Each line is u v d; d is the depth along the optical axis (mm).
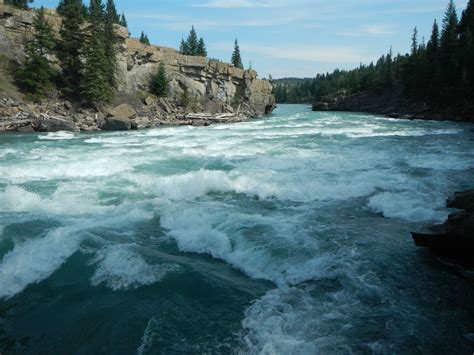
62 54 51219
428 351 6797
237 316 8055
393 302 8320
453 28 77688
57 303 8719
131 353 7113
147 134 38500
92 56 47875
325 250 10734
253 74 80500
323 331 7383
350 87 128500
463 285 8992
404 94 84438
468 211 9789
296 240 11281
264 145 28844
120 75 59469
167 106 60156
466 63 66438
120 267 9984
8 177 18188
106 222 12703
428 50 83812
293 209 14266
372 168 20438
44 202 14578
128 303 8641
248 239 11281
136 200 15117
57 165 20109
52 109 45344
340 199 15453
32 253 10508
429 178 18281
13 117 39844
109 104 52188
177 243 11398
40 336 7684
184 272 9766
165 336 7523
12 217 13000
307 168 20234
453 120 59250
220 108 70938
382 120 59844
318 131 40062
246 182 17203
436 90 68562
